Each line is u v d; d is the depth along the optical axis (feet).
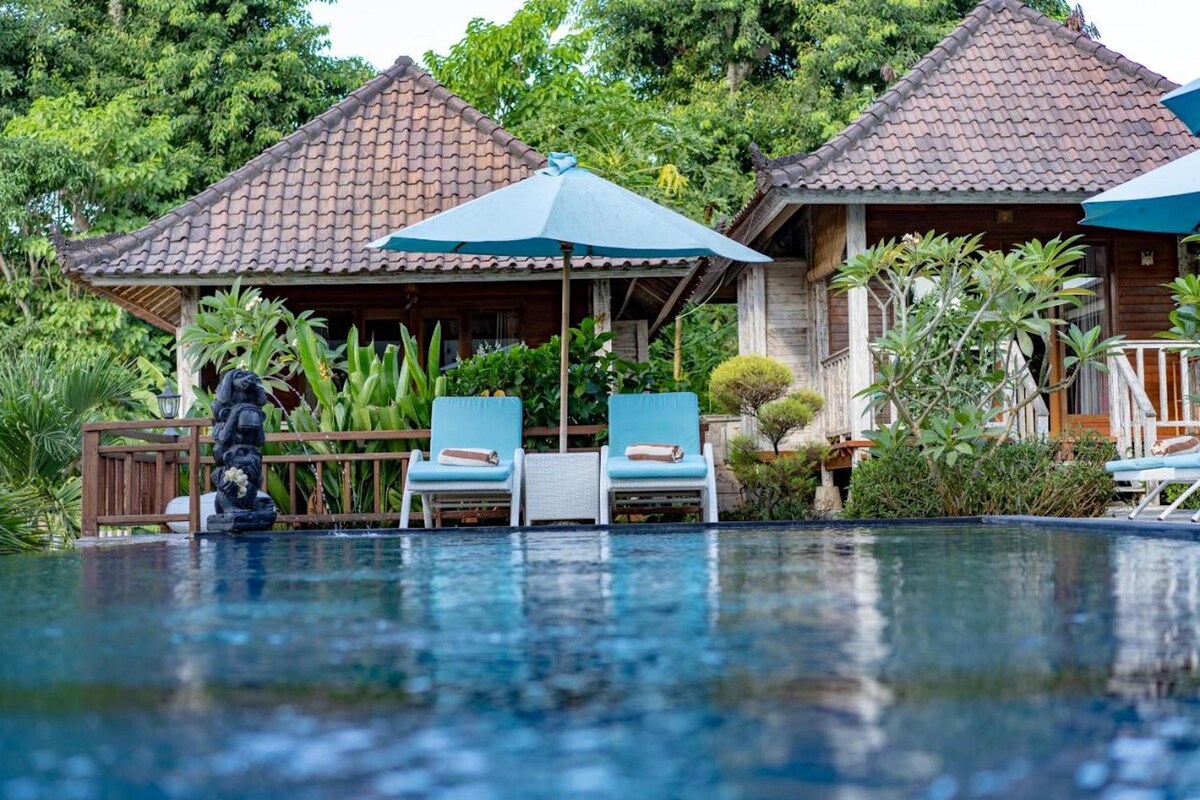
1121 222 29.73
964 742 4.12
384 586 10.50
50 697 5.02
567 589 9.94
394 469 29.37
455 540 20.12
